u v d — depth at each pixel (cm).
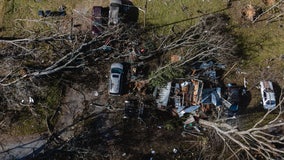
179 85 2731
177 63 2712
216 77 2811
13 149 2545
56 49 2759
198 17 2952
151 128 2692
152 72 2703
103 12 2852
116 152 2606
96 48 2772
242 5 3031
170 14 2931
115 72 2695
